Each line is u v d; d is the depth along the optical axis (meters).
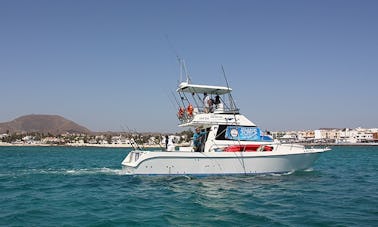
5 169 31.44
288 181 19.78
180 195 15.68
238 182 19.17
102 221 10.91
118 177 22.41
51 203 13.98
